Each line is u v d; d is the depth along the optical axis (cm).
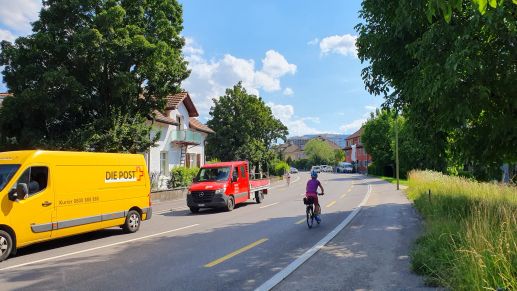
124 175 1277
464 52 670
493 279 511
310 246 964
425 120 1012
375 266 750
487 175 1111
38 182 1008
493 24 643
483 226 692
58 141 2348
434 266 667
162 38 2688
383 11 983
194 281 677
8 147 2347
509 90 773
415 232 1127
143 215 1341
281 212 1775
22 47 2333
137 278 704
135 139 2511
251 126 5309
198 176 2036
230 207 1947
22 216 951
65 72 2233
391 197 2484
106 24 2339
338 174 8244
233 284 654
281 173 6606
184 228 1359
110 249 997
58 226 1038
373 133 6725
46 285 676
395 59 1020
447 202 1362
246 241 1052
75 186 1100
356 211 1728
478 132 941
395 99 1141
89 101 2469
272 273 718
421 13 778
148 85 2680
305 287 628
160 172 3338
